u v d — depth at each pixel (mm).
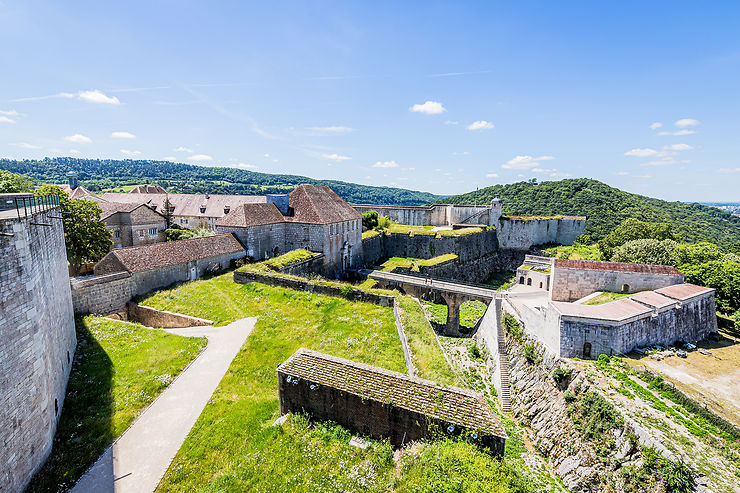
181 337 22516
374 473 10797
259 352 20625
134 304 28047
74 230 35531
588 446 17734
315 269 41594
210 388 17203
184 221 68062
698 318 26359
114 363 19141
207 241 36906
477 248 63531
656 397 18203
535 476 18531
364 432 12609
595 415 18062
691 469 13680
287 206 46938
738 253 45500
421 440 11688
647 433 15508
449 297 38781
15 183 42719
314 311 26031
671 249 37344
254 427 14172
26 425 11492
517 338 27719
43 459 12398
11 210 14484
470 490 9398
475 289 38688
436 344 19422
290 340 21891
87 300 25391
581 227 70562
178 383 17641
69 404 15570
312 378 13367
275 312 26266
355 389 12672
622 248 41125
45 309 14195
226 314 26312
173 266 32156
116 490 11414
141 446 13359
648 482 14570
